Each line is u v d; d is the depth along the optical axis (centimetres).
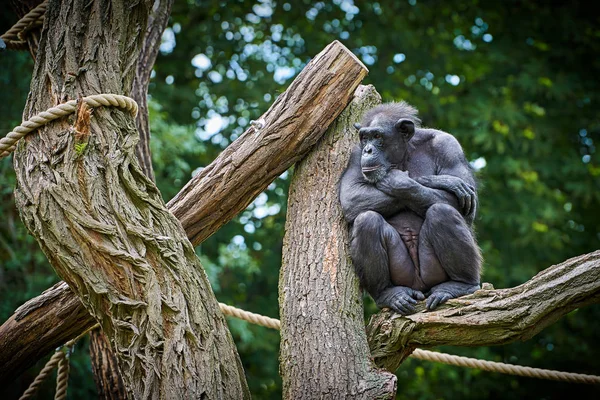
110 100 861
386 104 1026
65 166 824
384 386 821
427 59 2292
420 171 995
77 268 808
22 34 1035
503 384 2259
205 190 962
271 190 2206
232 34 2383
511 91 2322
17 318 977
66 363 1152
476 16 2373
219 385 803
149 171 1134
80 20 891
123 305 802
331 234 954
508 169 2156
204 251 2161
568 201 2408
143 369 793
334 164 1013
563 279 838
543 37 2341
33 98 884
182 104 2273
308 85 991
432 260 934
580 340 2284
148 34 1190
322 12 2338
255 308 2158
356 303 909
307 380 841
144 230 829
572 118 2330
